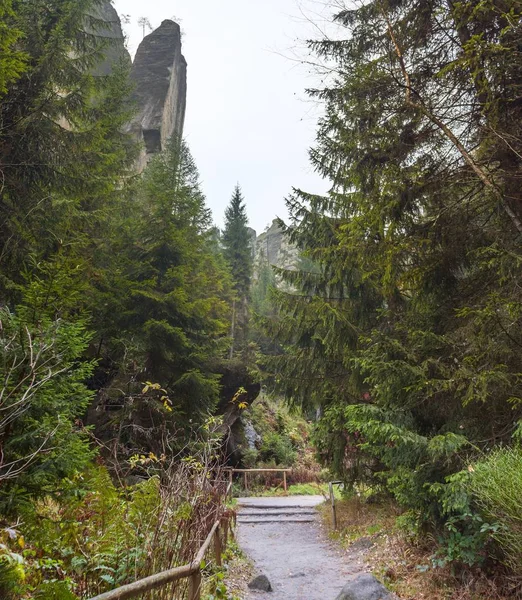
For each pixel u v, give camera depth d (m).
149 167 24.48
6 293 7.45
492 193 5.94
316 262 11.61
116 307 11.79
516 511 4.02
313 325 11.05
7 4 6.50
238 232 33.81
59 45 9.40
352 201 10.23
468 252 6.34
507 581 4.76
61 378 3.62
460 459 5.45
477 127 6.25
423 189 6.46
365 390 9.72
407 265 6.87
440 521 5.95
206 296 19.47
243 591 6.65
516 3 5.25
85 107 10.23
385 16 6.40
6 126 8.39
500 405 5.76
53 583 2.82
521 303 5.08
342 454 10.32
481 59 5.34
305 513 14.14
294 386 11.10
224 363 20.28
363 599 5.26
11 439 3.22
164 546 4.03
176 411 11.23
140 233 14.48
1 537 3.07
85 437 4.11
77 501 3.73
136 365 11.95
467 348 5.92
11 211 7.92
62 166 8.94
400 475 6.06
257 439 24.78
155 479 4.64
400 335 7.41
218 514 6.61
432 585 5.55
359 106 6.62
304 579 7.46
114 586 3.54
